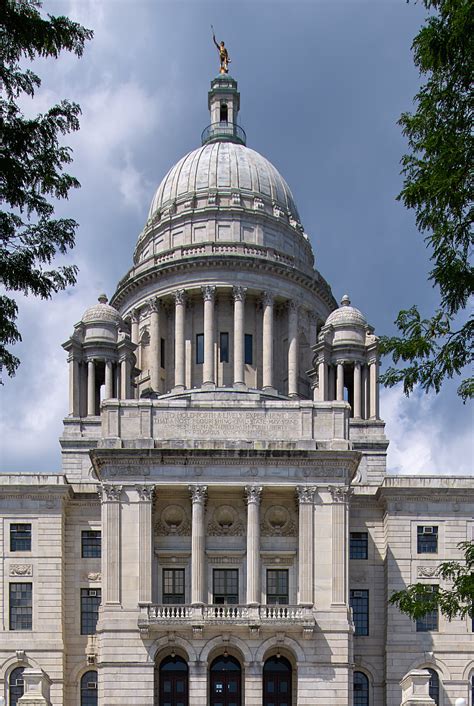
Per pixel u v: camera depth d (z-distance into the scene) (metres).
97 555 92.50
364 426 103.38
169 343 113.69
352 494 92.69
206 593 85.75
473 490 91.25
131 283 115.31
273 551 87.19
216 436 88.12
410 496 91.44
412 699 76.19
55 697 87.81
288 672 85.38
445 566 34.31
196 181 119.69
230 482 85.69
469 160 30.89
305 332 115.44
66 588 91.56
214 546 87.38
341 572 84.69
